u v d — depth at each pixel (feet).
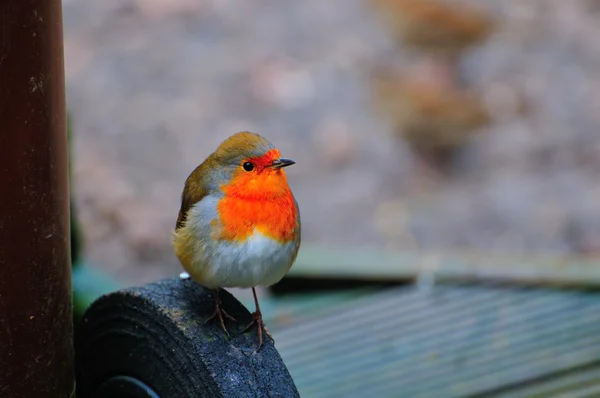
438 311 28.89
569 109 52.75
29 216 13.50
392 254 32.71
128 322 14.78
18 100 13.00
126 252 40.52
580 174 47.93
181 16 62.49
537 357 24.95
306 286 31.86
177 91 54.54
